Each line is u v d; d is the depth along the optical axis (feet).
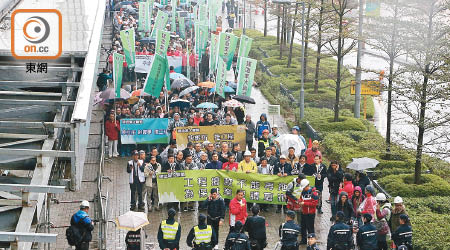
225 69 97.81
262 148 84.38
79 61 53.78
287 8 158.51
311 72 142.31
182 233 67.00
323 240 66.13
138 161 71.82
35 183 34.53
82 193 76.48
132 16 192.65
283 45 176.96
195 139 87.35
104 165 87.86
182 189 72.43
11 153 34.86
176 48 135.64
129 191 79.05
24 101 40.09
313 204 63.77
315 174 72.18
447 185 75.41
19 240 29.40
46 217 49.62
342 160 87.56
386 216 60.80
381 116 120.57
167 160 73.46
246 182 72.79
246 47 118.83
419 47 77.51
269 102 129.08
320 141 98.32
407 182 77.97
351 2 124.26
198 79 122.52
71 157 36.37
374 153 88.74
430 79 78.13
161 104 101.60
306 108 116.88
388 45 85.92
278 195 72.59
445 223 65.36
